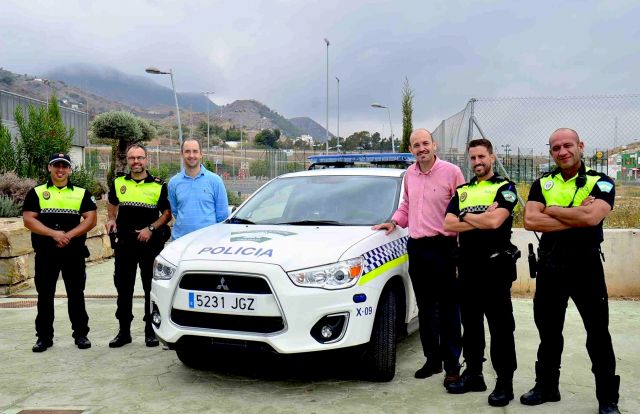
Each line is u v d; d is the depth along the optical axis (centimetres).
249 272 399
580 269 371
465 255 402
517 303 711
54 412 398
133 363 506
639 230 734
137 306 733
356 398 413
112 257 1162
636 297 732
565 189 374
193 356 480
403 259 472
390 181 543
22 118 1497
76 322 559
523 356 509
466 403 402
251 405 404
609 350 372
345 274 406
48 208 551
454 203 412
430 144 432
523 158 871
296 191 552
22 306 748
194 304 413
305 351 392
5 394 435
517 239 760
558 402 402
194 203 561
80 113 2744
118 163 2761
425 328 450
